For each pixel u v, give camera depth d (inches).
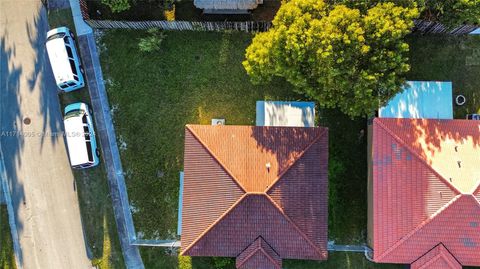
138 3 1230.9
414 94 1149.1
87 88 1270.9
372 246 1124.5
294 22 1007.0
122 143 1264.8
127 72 1267.2
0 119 1275.8
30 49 1282.0
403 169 1069.8
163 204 1251.2
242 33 1251.2
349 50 991.6
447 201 1034.1
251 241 1083.3
